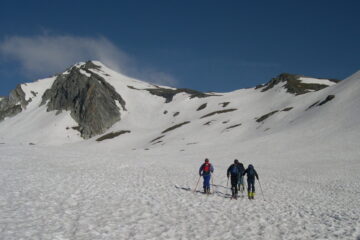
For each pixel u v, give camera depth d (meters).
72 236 9.15
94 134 137.75
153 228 10.82
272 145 59.84
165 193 18.70
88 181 20.53
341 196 23.72
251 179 19.64
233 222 12.67
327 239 10.81
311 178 33.75
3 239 8.30
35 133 139.00
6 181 17.72
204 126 99.38
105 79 182.88
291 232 11.62
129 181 22.52
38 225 9.88
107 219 11.42
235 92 155.62
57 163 30.14
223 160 49.84
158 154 59.59
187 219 12.61
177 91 182.50
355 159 43.97
